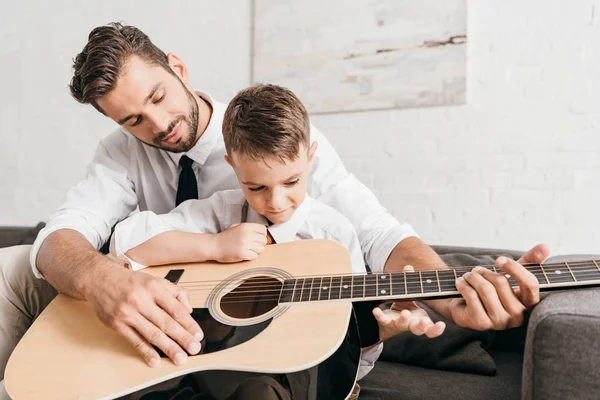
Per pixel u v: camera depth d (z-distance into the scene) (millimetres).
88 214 1266
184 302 869
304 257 1008
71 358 809
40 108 3004
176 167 1411
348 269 945
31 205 3037
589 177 2078
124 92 1082
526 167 2174
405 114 2348
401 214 2381
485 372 1182
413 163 2348
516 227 2199
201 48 2723
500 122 2201
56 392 733
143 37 1156
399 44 2307
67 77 2947
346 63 2408
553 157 2131
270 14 2551
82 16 2924
